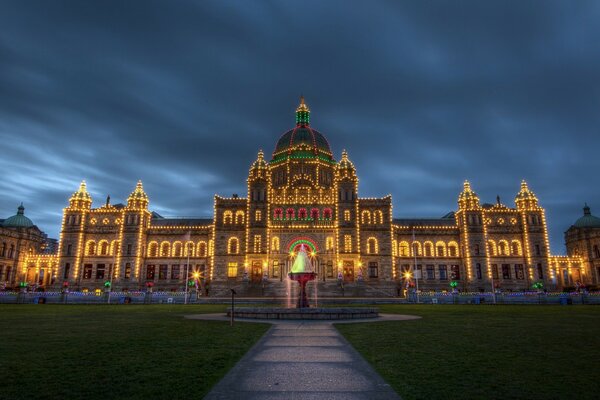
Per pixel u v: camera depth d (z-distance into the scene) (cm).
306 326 2519
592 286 8588
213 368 1291
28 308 4453
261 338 1961
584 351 1614
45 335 2050
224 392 1031
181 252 9288
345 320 2972
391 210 8644
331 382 1130
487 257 8831
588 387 1080
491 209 9175
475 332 2217
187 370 1264
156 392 1027
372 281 8219
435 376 1199
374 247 8500
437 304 5688
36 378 1160
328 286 7606
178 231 9369
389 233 8531
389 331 2261
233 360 1415
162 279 9162
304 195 8994
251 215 8356
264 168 8725
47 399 973
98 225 9312
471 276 8750
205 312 3812
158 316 3294
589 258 9900
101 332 2180
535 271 8756
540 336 2050
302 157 9500
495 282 8750
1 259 9438
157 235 9388
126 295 5947
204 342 1822
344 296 7400
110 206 9612
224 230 8544
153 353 1543
